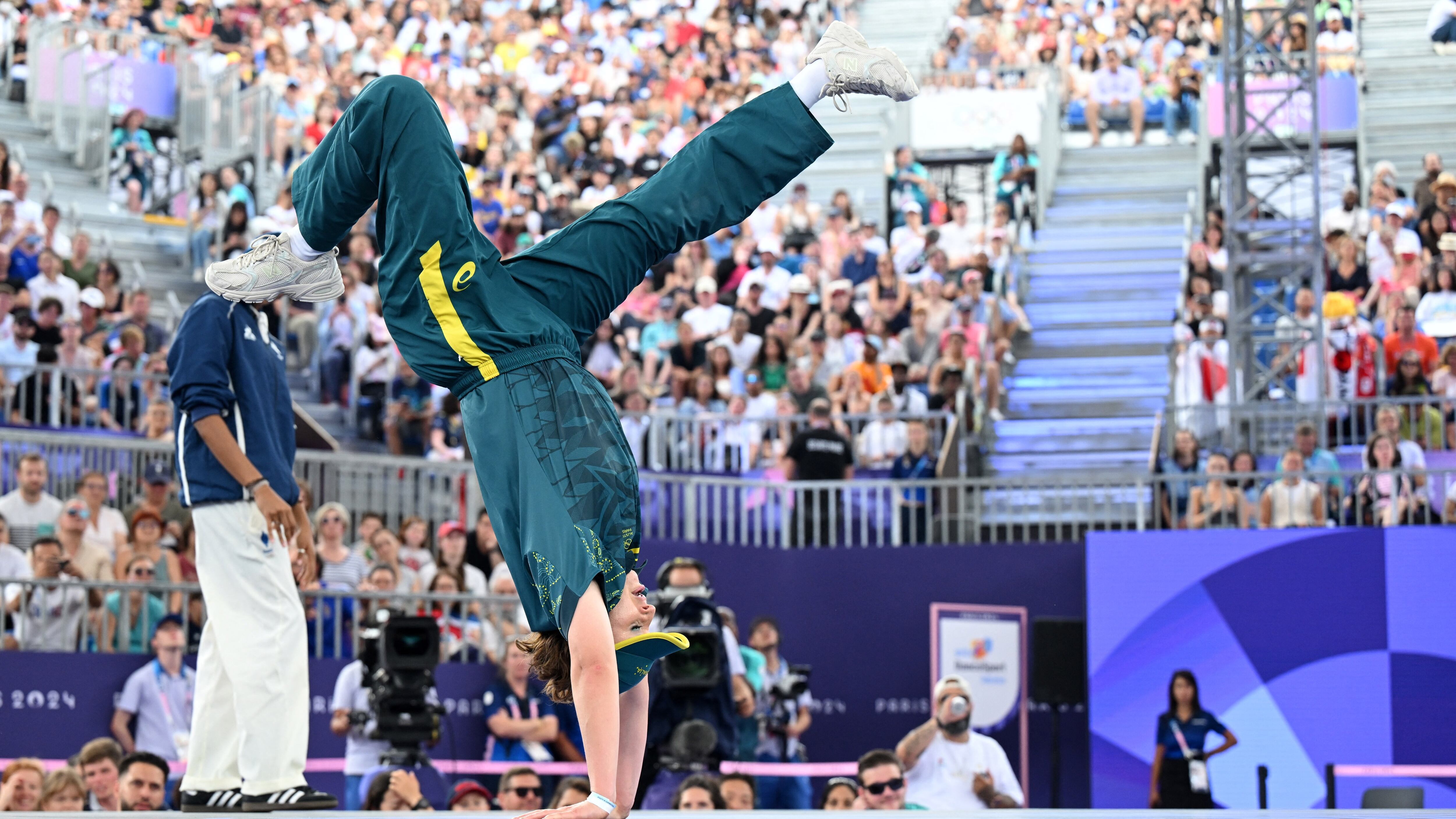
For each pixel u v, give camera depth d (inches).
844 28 135.2
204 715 184.5
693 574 325.7
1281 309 504.4
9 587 343.9
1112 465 556.1
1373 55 753.6
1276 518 441.7
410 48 792.3
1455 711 414.6
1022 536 508.4
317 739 362.9
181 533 392.5
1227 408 482.0
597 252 128.1
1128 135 757.9
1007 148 709.9
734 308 599.8
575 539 118.0
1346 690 422.3
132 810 276.2
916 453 492.4
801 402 523.2
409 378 525.3
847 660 475.2
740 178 132.3
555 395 122.2
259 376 185.0
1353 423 466.6
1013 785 362.6
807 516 485.7
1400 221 568.4
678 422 506.6
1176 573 438.3
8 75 661.9
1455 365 483.8
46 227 545.6
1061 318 651.5
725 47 821.2
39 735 332.8
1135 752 435.2
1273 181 669.9
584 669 115.5
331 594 370.0
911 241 640.4
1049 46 770.8
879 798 303.7
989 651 451.2
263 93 604.7
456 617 396.8
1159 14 783.1
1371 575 424.2
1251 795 425.7
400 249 125.4
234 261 142.6
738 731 353.7
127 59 621.3
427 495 435.2
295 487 187.5
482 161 715.4
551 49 820.0
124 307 520.7
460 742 375.6
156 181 623.5
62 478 393.7
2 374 440.8
